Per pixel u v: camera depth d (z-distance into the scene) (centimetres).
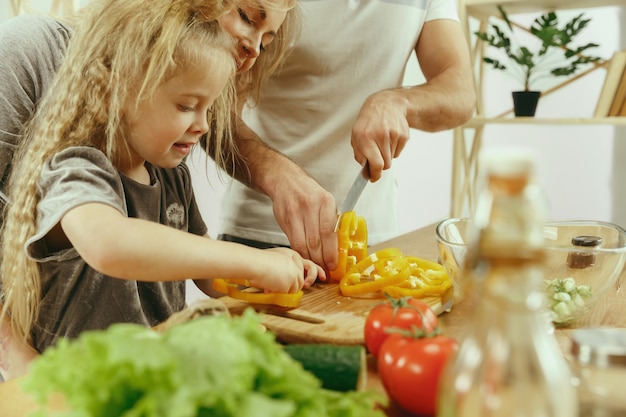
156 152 103
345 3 151
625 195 264
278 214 123
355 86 155
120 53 97
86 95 100
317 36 152
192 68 96
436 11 162
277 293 94
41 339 107
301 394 41
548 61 265
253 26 111
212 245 89
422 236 150
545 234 103
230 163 135
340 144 157
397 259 104
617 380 45
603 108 225
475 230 34
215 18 101
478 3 232
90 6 105
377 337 69
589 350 45
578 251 85
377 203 165
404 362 57
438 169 292
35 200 95
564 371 39
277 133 161
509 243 33
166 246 84
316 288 107
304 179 124
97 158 96
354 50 153
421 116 134
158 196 116
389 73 158
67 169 91
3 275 103
